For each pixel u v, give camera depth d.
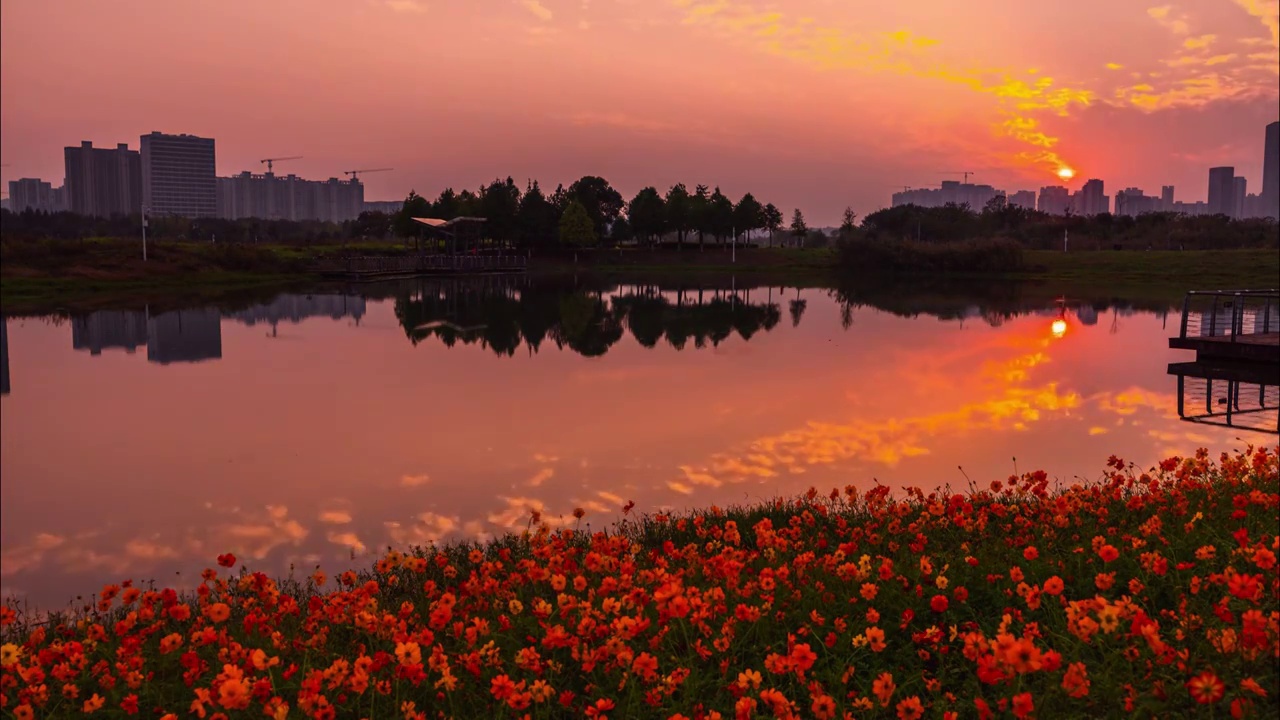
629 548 6.30
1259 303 42.91
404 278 67.56
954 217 113.56
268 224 129.12
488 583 5.28
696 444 13.70
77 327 32.69
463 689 4.32
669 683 3.87
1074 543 6.07
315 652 4.80
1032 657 3.27
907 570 5.46
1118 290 55.97
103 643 5.05
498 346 27.30
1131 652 3.85
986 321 35.41
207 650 4.96
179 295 48.66
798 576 5.30
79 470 12.59
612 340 28.83
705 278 70.88
